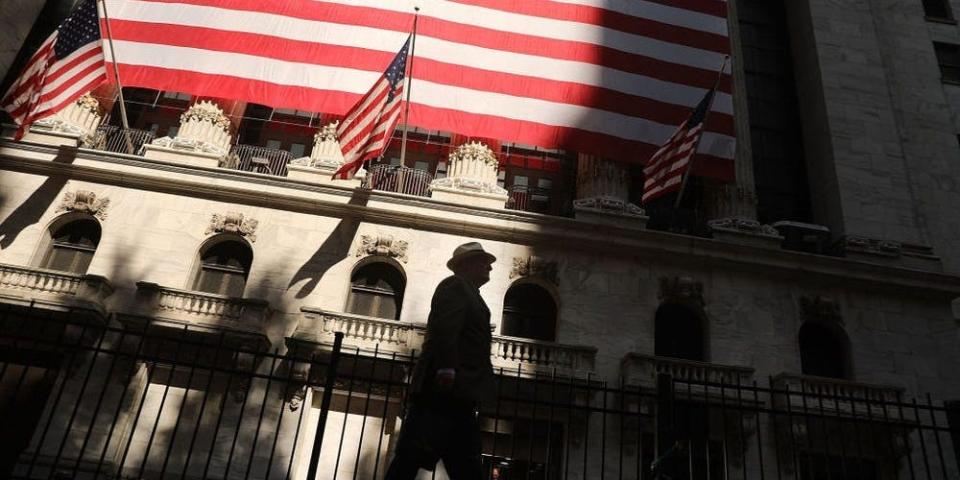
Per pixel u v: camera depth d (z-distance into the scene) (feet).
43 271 58.70
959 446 59.88
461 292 16.16
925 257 71.46
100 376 55.93
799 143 85.66
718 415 58.13
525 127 67.62
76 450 53.11
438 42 69.97
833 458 57.52
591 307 64.18
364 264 65.26
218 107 71.31
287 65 68.28
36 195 65.16
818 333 67.36
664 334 65.62
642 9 74.38
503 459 54.90
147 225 64.39
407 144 76.89
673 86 71.00
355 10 71.00
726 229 70.18
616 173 71.36
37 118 57.57
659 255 67.15
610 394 58.29
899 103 85.66
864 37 87.15
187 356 57.62
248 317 58.95
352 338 57.98
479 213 66.59
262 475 53.67
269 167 72.43
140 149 71.15
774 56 92.02
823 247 74.38
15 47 77.05
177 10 70.13
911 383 64.03
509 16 72.18
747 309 65.67
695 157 69.31
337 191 66.13
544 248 66.95
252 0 70.90
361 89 67.67
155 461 54.13
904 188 76.54
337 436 55.93
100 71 61.05
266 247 64.23
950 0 95.66
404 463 15.25
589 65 70.69
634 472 55.36
